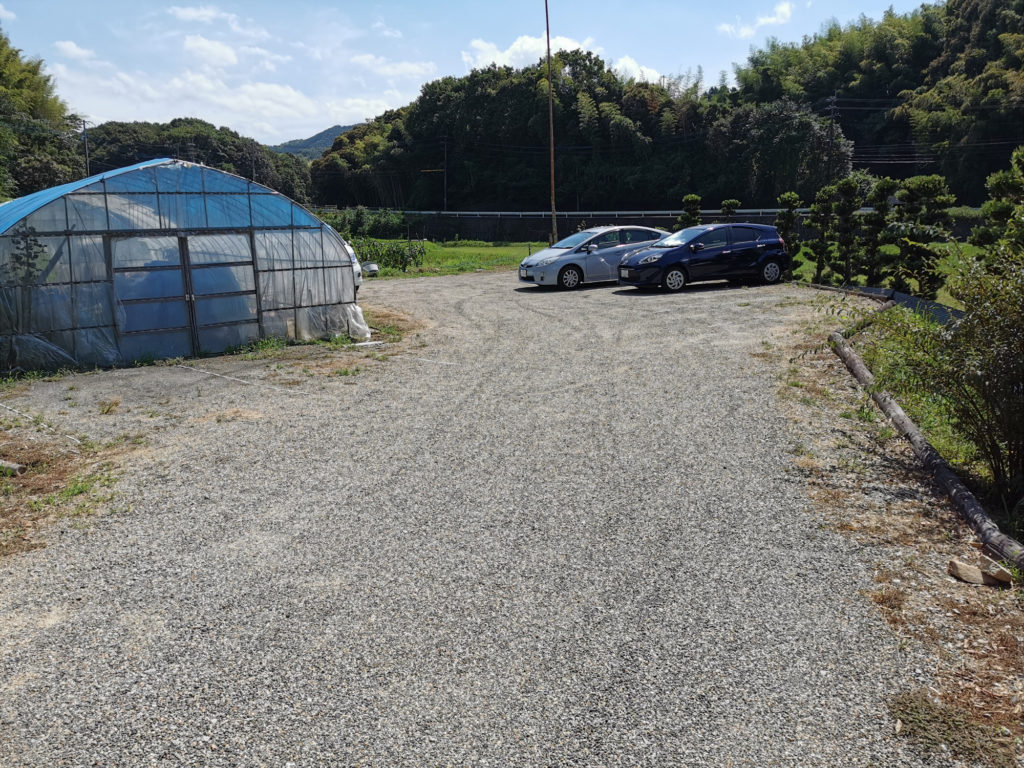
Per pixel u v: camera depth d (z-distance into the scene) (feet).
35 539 15.67
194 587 13.44
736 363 31.07
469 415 24.82
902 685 10.30
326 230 41.45
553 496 17.51
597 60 294.66
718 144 244.63
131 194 35.60
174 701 10.20
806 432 21.79
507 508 16.87
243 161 375.66
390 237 246.47
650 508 16.69
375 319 48.52
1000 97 217.97
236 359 36.60
